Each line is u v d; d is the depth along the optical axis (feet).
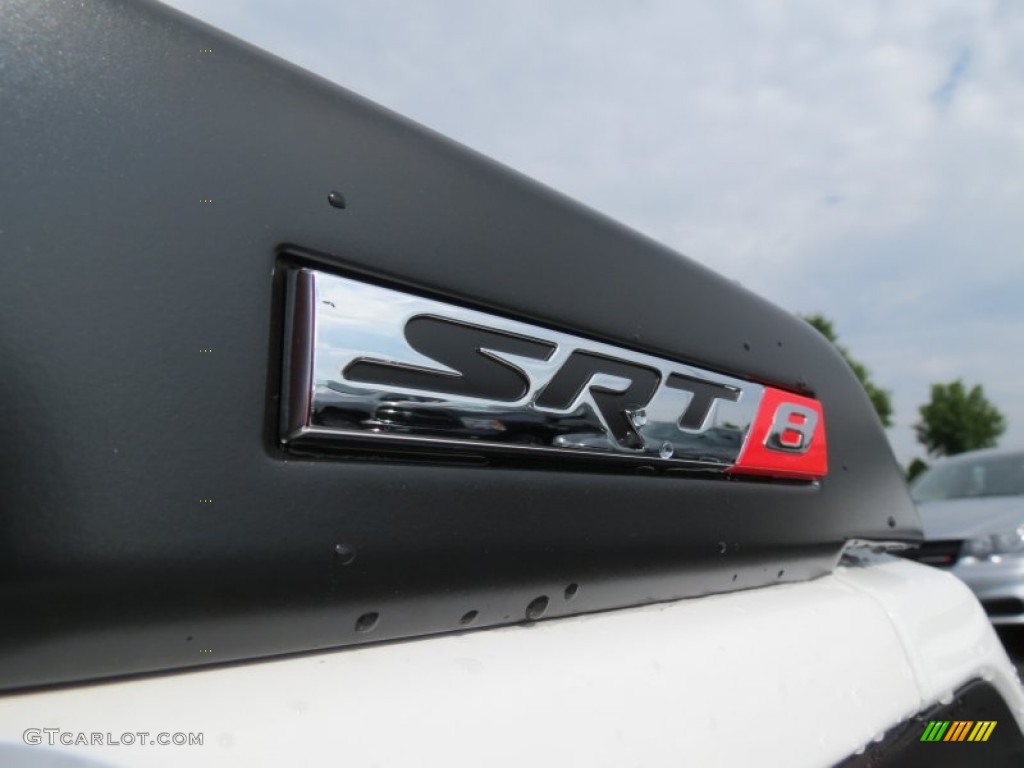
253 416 2.17
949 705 4.19
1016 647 18.28
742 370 3.79
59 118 1.98
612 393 3.13
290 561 2.18
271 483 2.17
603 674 2.75
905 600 4.34
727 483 3.63
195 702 2.04
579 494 2.96
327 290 2.36
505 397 2.77
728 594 3.72
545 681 2.60
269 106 2.40
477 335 2.72
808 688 3.36
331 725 2.13
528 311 2.90
